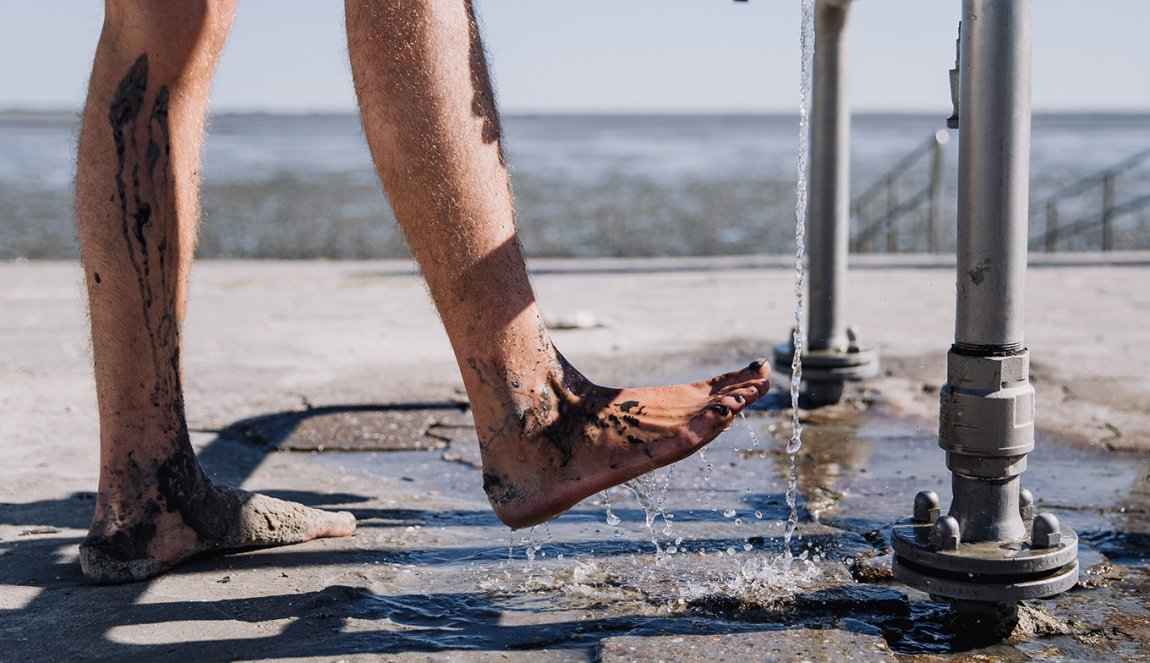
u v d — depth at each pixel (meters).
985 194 1.60
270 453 2.92
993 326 1.63
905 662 1.60
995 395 1.63
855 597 1.82
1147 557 2.09
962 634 1.70
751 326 4.81
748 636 1.65
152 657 1.58
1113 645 1.67
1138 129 145.38
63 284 6.23
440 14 1.61
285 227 20.27
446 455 2.90
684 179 41.16
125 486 1.90
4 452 2.79
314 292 6.09
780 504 2.42
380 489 2.58
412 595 1.85
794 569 1.97
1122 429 3.10
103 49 1.77
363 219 22.25
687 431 1.60
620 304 5.49
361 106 1.64
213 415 3.26
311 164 55.19
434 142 1.59
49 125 186.50
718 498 2.48
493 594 1.86
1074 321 4.88
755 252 15.27
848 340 3.47
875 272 6.71
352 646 1.63
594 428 1.63
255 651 1.61
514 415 1.63
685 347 4.33
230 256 14.65
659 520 2.31
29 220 20.53
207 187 35.16
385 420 3.25
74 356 4.13
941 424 1.69
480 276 1.62
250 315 5.25
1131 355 4.11
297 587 1.88
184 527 1.95
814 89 3.26
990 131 1.59
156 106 1.79
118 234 1.78
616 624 1.72
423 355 4.27
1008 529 1.68
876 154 59.84
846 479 2.63
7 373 3.82
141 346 1.85
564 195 31.52
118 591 1.85
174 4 1.77
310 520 2.13
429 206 1.60
